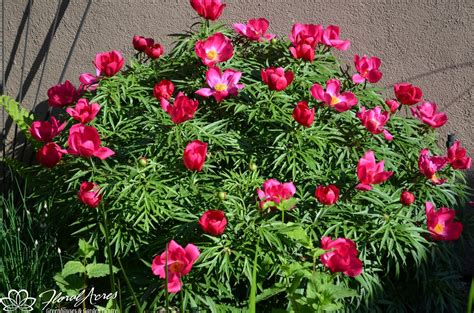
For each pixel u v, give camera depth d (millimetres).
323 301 1718
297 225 1915
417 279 2074
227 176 2061
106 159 2156
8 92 2580
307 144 2113
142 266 2057
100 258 2111
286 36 2402
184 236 2010
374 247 2008
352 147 2131
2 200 2453
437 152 2277
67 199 2154
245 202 2033
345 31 2389
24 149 2527
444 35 2336
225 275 1989
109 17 2486
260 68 2258
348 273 1786
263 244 1965
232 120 2180
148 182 2027
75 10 2498
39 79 2557
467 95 2355
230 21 2439
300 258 1977
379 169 1951
